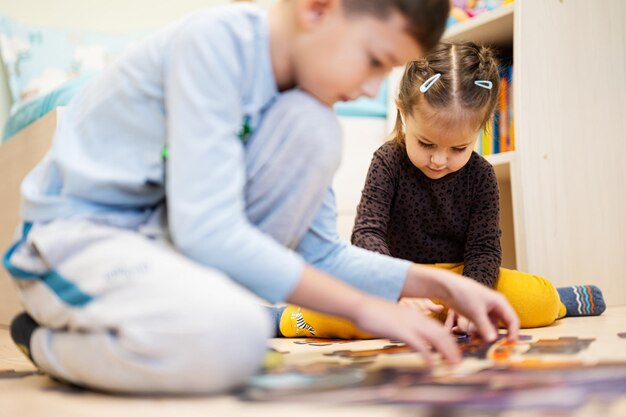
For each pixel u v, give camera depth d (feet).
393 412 1.74
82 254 2.29
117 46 8.44
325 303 2.33
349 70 2.52
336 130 2.80
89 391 2.32
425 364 2.58
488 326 2.92
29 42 8.15
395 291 3.19
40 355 2.48
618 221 6.10
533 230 5.52
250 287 2.34
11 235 6.03
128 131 2.62
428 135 4.17
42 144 5.10
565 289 5.08
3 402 2.19
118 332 2.10
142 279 2.10
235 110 2.44
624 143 6.16
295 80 2.78
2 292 6.34
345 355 3.01
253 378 2.31
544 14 5.75
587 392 1.89
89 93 2.85
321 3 2.51
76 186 2.53
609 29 6.19
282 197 2.80
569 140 5.81
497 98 4.54
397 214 4.82
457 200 4.70
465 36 6.23
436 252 4.88
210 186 2.28
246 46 2.54
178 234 2.28
